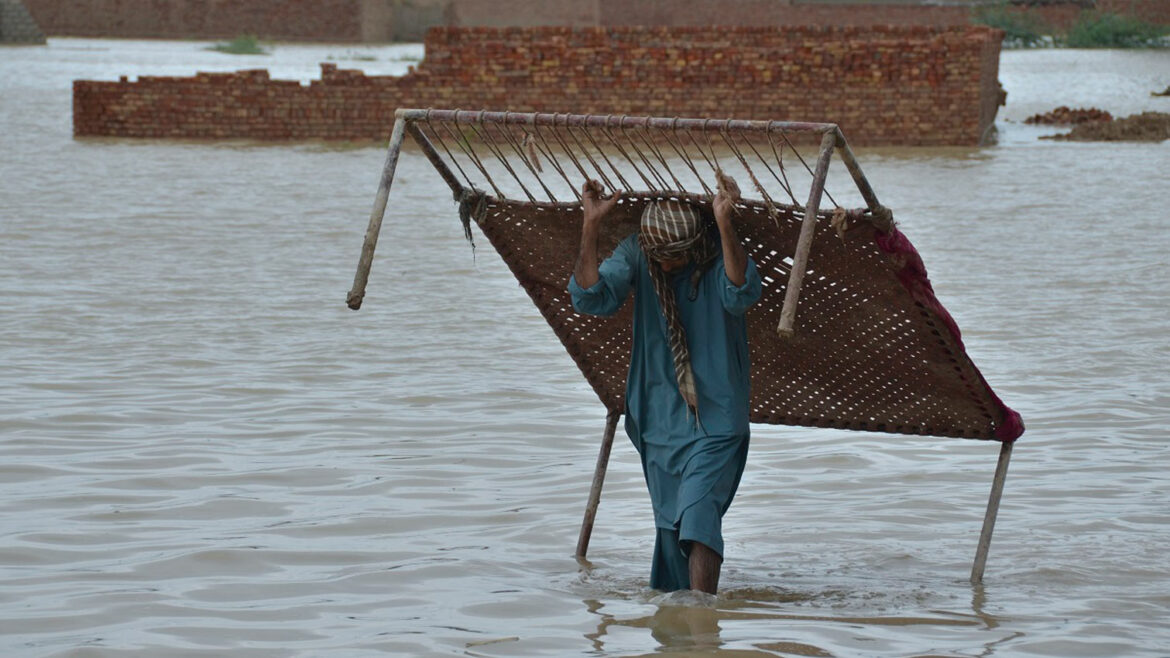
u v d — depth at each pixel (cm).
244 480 853
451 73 3912
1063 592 663
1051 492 847
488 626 606
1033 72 6116
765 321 706
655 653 567
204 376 1151
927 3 8431
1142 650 578
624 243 675
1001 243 2008
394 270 1750
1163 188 2730
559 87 3903
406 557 712
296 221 2225
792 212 644
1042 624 612
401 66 6831
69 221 2161
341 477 866
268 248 1923
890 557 727
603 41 4162
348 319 1423
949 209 2423
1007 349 1285
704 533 628
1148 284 1647
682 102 3881
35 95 4981
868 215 632
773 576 695
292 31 9044
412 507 805
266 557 705
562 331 745
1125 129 3941
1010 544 745
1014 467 905
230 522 766
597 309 664
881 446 961
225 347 1271
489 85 3909
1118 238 2058
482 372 1187
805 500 837
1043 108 4866
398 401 1077
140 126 3950
